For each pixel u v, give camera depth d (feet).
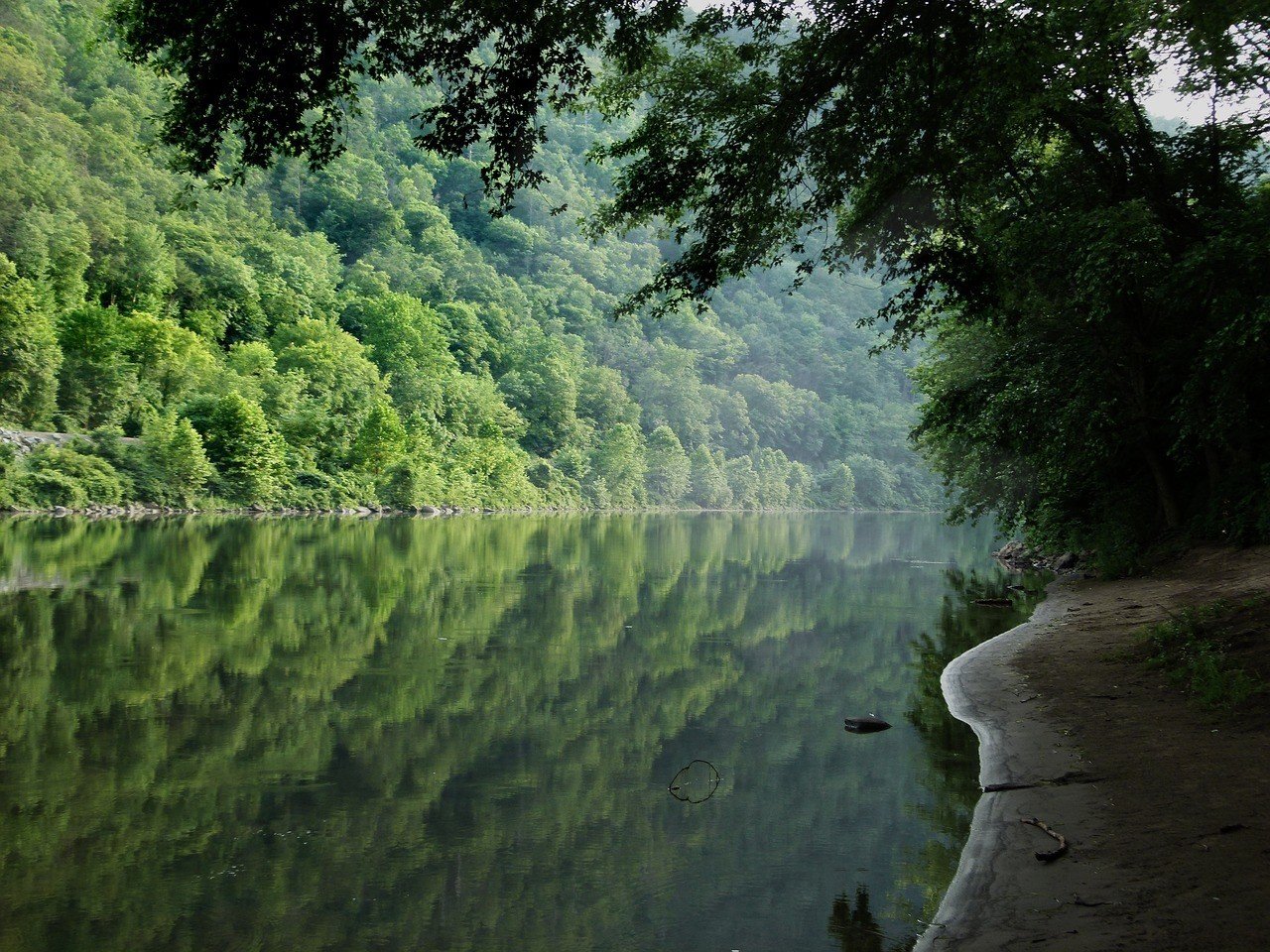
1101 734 24.53
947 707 31.24
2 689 29.58
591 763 24.99
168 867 17.07
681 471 379.55
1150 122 53.83
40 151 211.20
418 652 39.24
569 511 282.56
